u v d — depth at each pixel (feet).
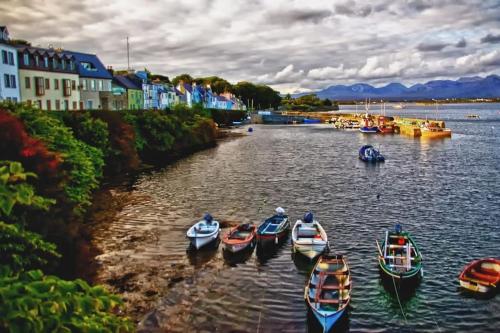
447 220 131.44
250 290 85.81
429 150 310.24
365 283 88.22
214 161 253.03
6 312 19.33
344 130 510.99
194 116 361.51
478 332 72.18
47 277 22.79
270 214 138.31
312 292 78.69
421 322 74.84
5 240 38.88
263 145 344.69
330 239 114.32
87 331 22.07
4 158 70.44
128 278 89.92
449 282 88.99
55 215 75.56
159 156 266.98
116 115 214.90
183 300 81.35
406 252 92.53
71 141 124.57
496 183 187.62
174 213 138.10
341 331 72.18
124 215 135.13
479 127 533.55
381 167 233.35
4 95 197.67
